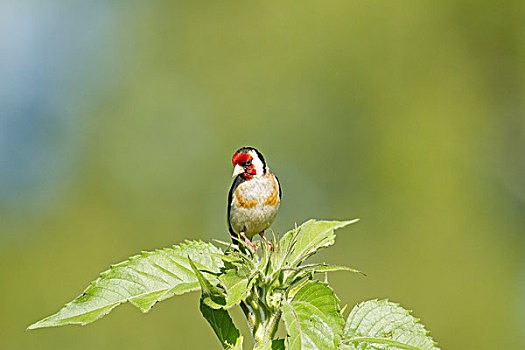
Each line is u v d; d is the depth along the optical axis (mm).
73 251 20062
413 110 20469
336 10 20719
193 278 3238
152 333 16375
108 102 21281
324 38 20750
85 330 16297
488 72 21500
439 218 19469
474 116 20750
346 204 20219
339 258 19406
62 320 3031
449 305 18891
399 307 3359
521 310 19500
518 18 21188
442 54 20938
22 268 19688
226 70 21078
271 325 3084
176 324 16516
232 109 20828
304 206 20328
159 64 21406
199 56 21250
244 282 2965
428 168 19891
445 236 19297
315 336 2732
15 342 18609
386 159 20094
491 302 19016
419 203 19656
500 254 19688
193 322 16547
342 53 20609
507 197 20422
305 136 20594
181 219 20500
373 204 19984
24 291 19344
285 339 2740
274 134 20625
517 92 21312
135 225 20391
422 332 3303
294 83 20797
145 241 20312
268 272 3125
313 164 20562
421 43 20938
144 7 21672
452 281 19016
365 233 19797
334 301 2797
